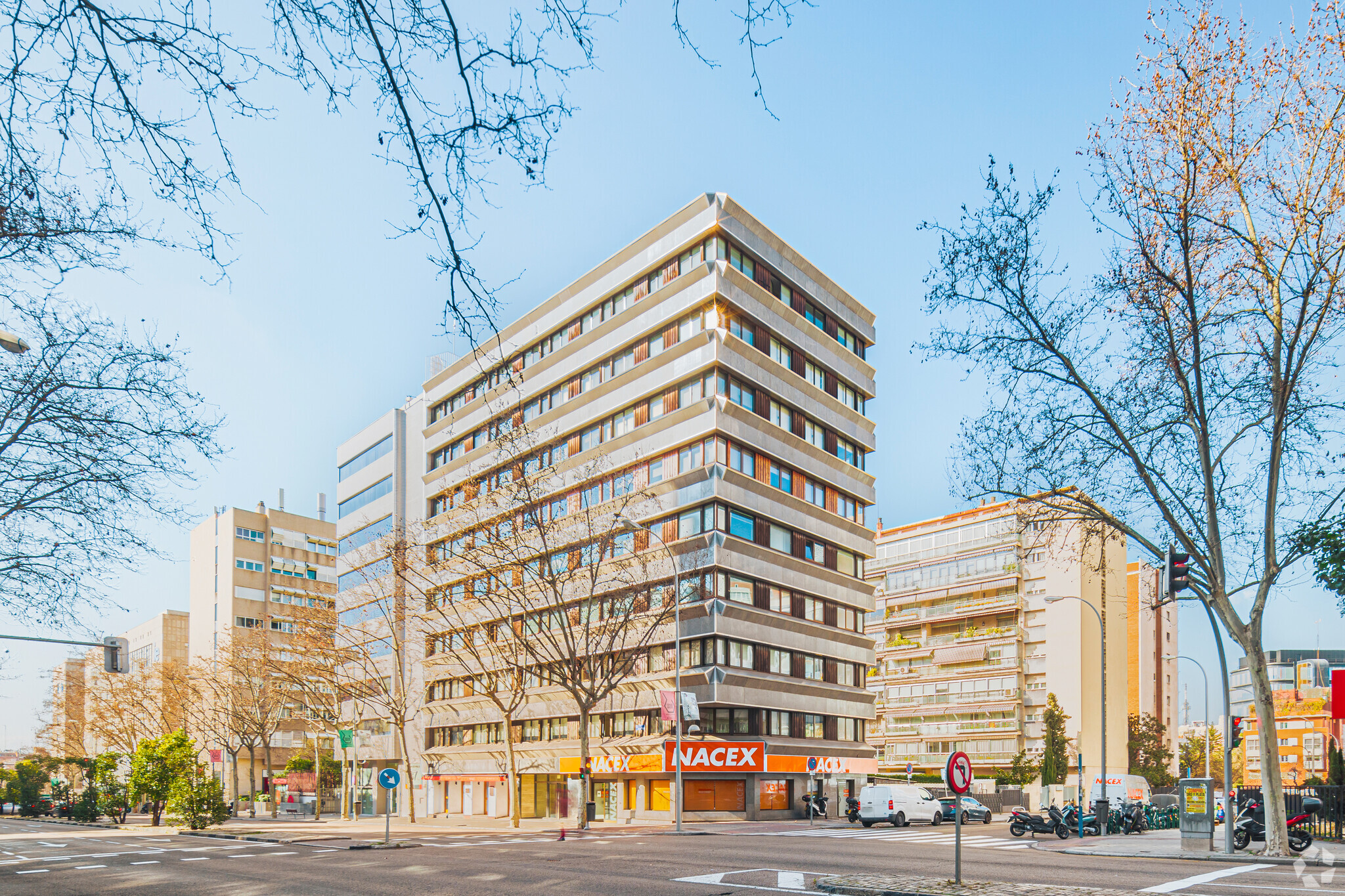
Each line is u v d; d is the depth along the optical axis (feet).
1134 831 104.94
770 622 145.79
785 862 62.39
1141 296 68.74
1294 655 344.69
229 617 280.92
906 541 250.57
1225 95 64.34
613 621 126.82
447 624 184.65
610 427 159.22
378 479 214.48
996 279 70.18
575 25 14.60
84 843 105.09
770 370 152.35
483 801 176.96
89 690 238.68
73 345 39.19
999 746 216.74
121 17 14.99
